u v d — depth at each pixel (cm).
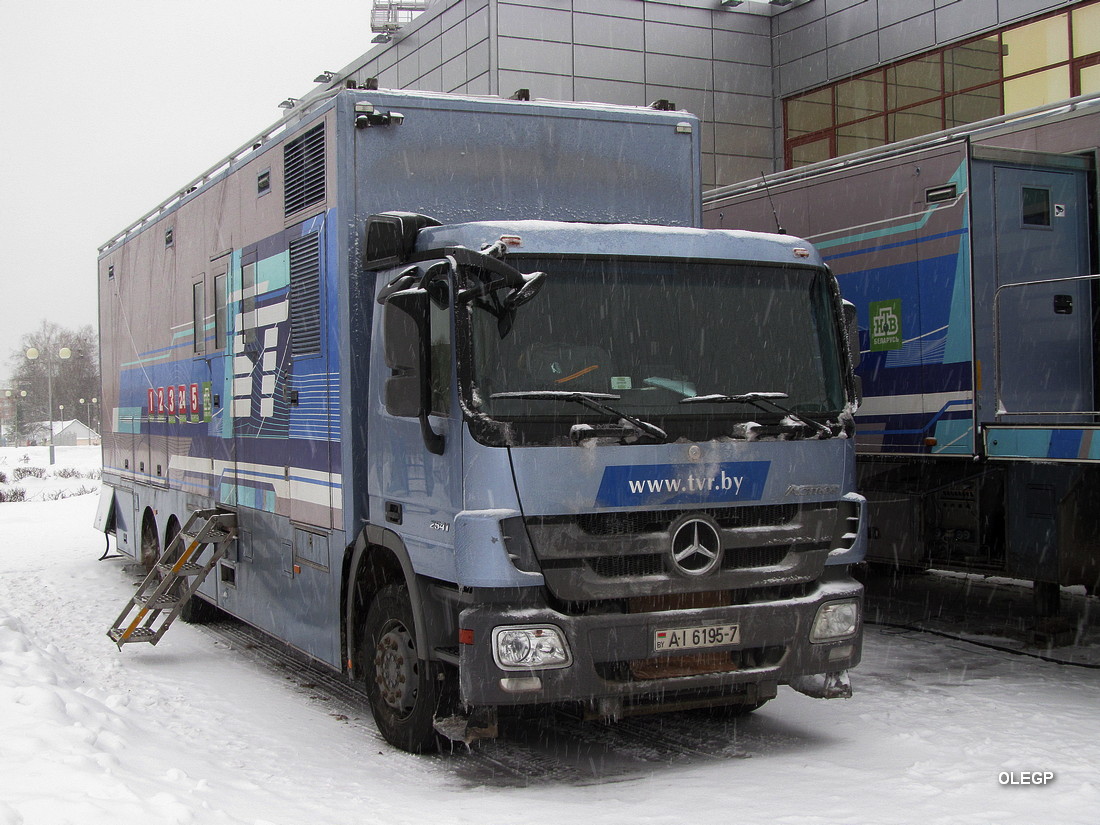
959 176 894
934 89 2125
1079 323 935
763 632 572
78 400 12788
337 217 679
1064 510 812
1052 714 681
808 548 591
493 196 706
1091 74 1856
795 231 1072
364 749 646
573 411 554
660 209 748
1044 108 929
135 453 1227
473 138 704
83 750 519
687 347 589
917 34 2142
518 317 564
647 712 562
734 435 576
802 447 590
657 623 550
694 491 561
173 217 1065
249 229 849
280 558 795
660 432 556
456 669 604
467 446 544
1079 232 938
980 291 887
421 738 618
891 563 955
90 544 1822
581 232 589
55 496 3462
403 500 614
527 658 533
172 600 925
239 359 876
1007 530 848
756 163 2427
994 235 897
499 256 560
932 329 916
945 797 523
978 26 2028
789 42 2405
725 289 608
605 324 578
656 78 2333
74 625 1065
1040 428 788
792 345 614
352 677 684
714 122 2391
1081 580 806
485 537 532
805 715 698
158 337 1119
